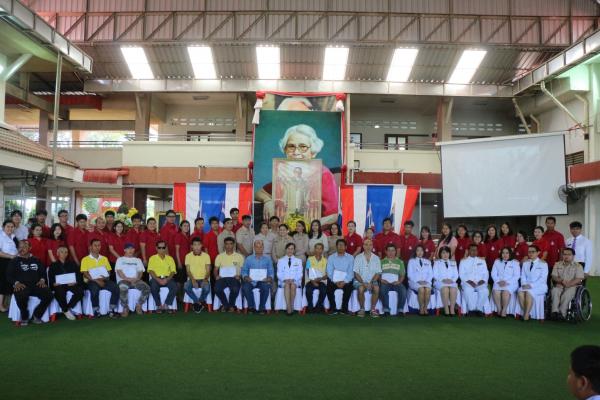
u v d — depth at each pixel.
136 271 7.90
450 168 11.47
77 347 5.60
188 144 16.86
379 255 9.08
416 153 17.70
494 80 18.03
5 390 4.13
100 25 16.50
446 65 17.41
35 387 4.21
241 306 8.16
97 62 17.30
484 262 8.13
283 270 8.09
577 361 2.04
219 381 4.41
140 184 16.64
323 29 16.52
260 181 13.20
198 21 16.48
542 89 16.27
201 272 8.07
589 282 12.82
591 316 8.09
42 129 18.97
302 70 17.56
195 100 20.05
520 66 17.48
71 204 16.73
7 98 17.73
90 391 4.12
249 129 19.92
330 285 8.06
